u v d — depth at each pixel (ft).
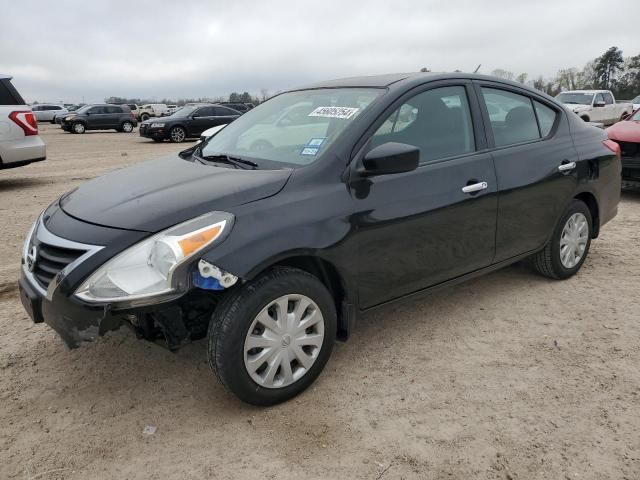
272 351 9.37
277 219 9.21
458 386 10.28
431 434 8.94
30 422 9.41
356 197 10.14
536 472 8.05
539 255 14.73
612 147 15.92
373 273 10.55
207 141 13.70
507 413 9.44
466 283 15.21
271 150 11.35
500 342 11.93
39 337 12.45
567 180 14.17
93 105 96.89
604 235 19.81
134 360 11.38
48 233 9.53
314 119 11.54
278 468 8.24
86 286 8.48
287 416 9.47
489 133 12.64
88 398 10.11
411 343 11.92
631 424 9.07
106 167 41.70
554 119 14.58
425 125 11.55
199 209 8.96
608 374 10.57
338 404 9.78
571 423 9.13
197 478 8.08
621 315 13.09
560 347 11.66
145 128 68.74
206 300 9.46
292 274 9.37
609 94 70.44
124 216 9.07
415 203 10.88
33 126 31.68
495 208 12.42
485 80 13.07
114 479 8.09
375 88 11.70
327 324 10.00
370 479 7.99
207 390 10.30
